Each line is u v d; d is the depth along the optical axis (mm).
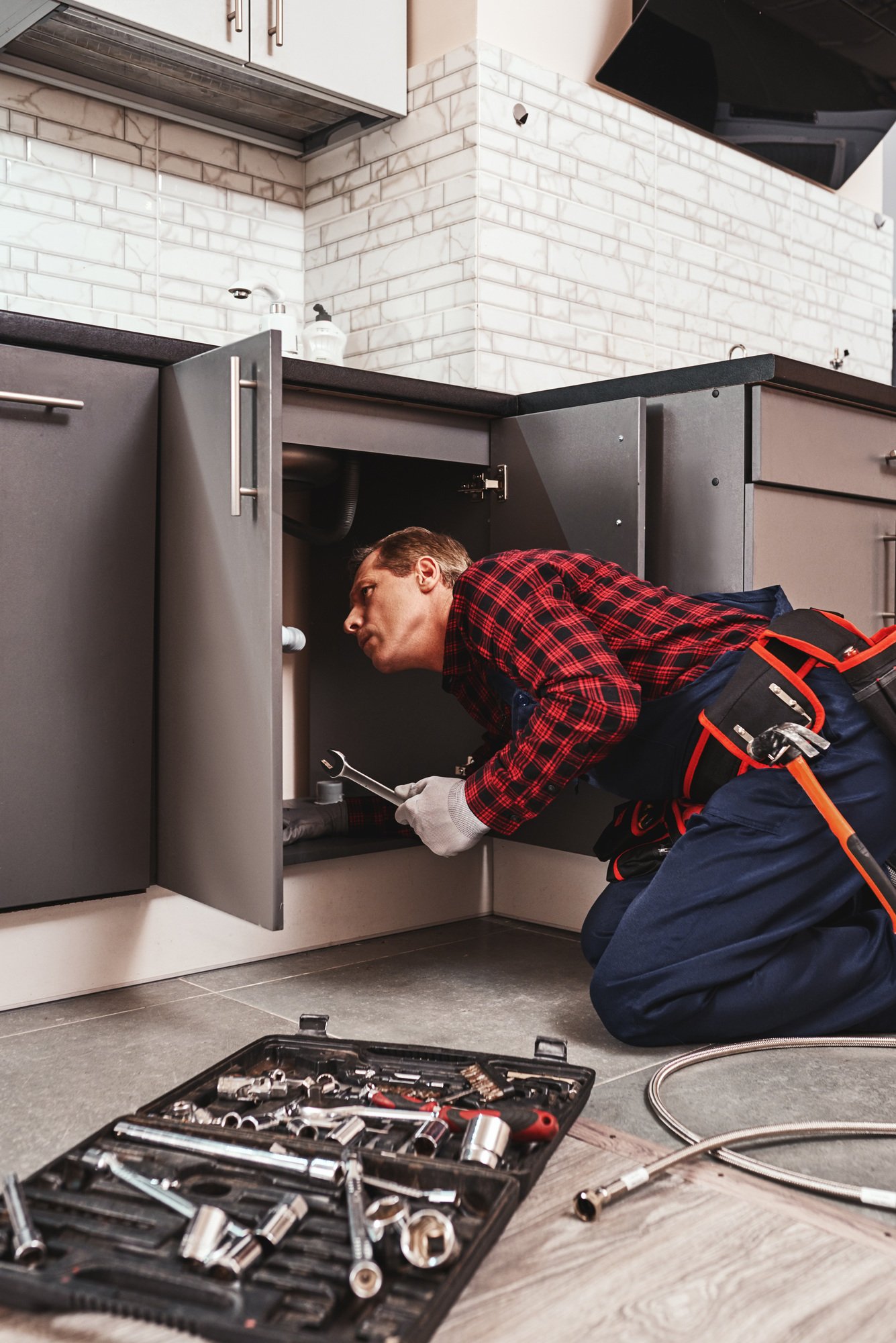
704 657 1645
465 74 2537
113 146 2518
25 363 1648
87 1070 1497
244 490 1597
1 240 2359
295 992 1851
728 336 3230
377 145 2723
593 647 1575
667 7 2725
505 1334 885
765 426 1979
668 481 2098
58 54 2307
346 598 2469
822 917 1565
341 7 2494
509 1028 1676
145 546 1792
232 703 1653
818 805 1432
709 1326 899
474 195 2518
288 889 2082
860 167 3727
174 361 1789
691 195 3102
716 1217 1073
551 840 2279
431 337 2613
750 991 1533
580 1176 1160
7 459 1640
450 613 1730
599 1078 1468
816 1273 977
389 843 2158
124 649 1776
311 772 2582
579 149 2760
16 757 1669
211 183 2699
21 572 1661
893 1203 1078
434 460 2217
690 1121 1323
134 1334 896
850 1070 1498
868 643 1611
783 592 1817
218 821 1691
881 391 2197
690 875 1558
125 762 1787
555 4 2705
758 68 3064
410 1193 1007
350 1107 1240
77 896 1747
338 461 2258
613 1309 920
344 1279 878
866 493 2223
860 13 3076
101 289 2508
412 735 2375
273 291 2629
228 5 2295
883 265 3855
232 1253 883
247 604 1611
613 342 2867
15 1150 1247
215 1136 1103
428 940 2205
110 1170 1042
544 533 2209
